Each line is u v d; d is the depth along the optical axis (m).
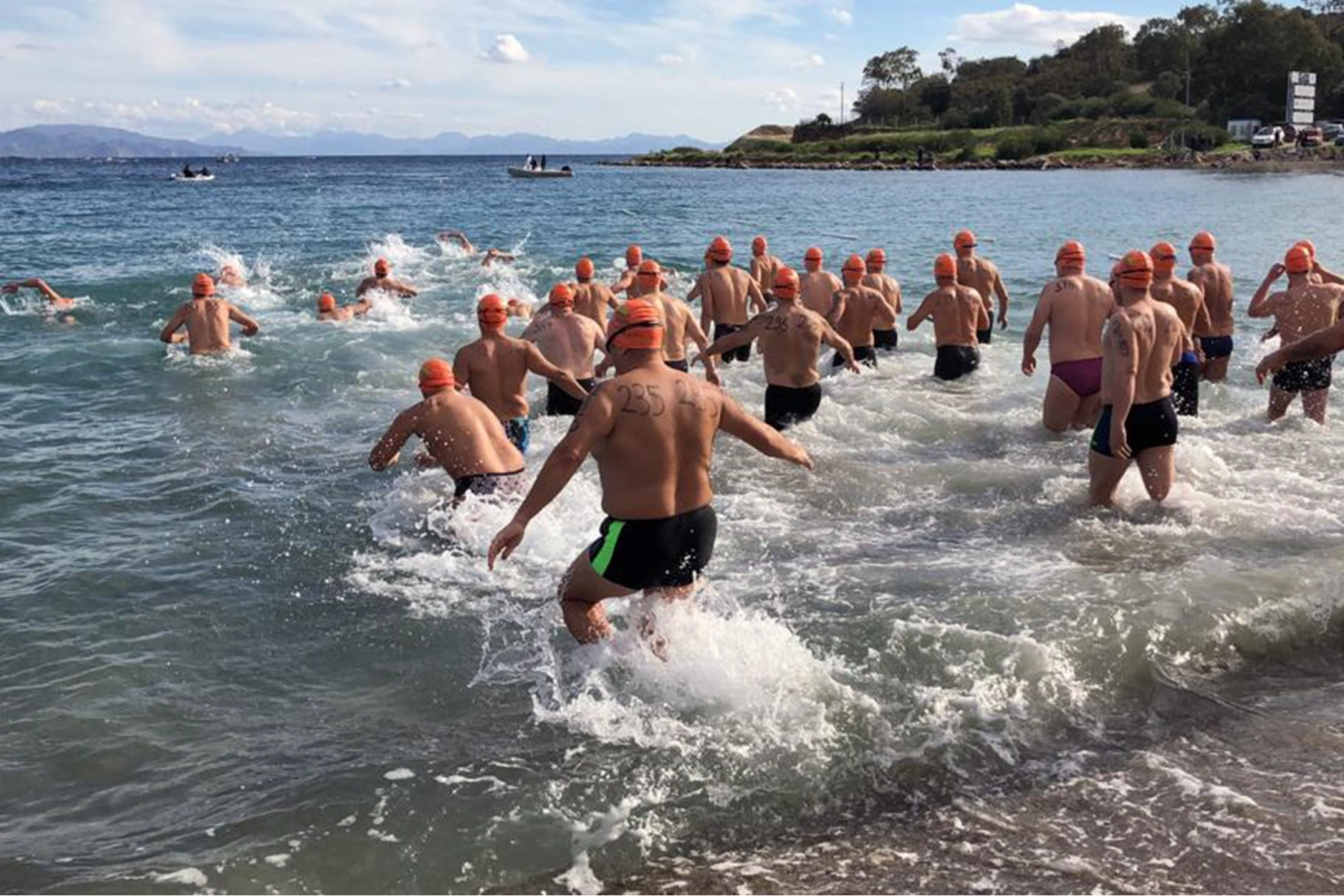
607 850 3.69
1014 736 4.35
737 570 6.13
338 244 27.94
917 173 91.75
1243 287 18.56
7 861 3.62
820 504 7.41
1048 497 7.48
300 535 6.89
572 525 6.95
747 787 4.04
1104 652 4.96
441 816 3.88
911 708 4.54
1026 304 17.41
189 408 10.51
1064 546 6.45
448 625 5.54
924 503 7.43
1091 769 4.13
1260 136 90.50
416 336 14.80
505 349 8.63
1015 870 3.53
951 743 4.30
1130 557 6.22
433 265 23.14
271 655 5.23
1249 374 11.95
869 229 33.28
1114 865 3.55
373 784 4.07
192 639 5.40
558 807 3.93
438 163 188.88
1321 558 6.00
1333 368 11.99
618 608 5.60
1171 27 130.88
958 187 61.75
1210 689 4.73
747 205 47.28
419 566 6.36
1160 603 5.39
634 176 94.19
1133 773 4.10
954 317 11.78
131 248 26.70
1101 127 104.19
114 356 12.97
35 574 6.20
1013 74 149.12
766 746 4.29
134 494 7.69
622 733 4.41
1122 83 125.69
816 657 4.95
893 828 3.79
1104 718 4.50
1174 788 3.99
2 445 8.98
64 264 23.00
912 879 3.50
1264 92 106.81
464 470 7.30
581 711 4.58
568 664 5.05
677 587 5.06
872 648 5.01
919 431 9.57
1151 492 7.25
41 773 4.20
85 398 10.87
